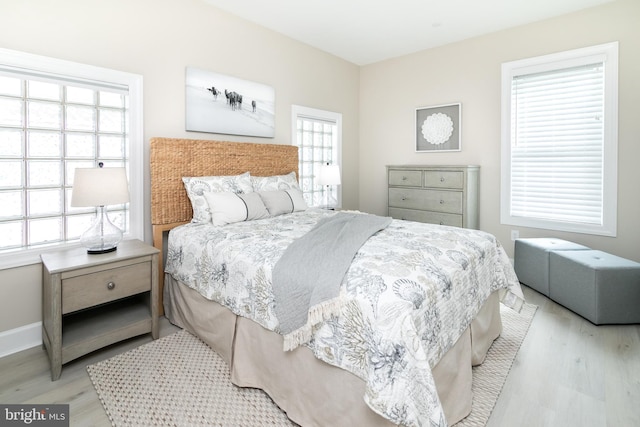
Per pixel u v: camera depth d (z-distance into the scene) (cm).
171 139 276
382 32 375
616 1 305
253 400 170
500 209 383
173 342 224
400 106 459
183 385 180
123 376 188
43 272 213
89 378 187
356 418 131
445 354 150
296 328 148
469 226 374
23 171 221
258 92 354
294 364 155
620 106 307
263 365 173
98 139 251
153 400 169
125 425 152
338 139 465
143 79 267
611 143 312
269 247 190
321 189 455
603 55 313
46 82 222
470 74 396
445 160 421
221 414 160
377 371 118
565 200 343
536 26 349
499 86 376
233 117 332
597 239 325
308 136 433
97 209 253
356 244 175
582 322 254
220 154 311
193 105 300
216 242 212
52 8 220
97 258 204
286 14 332
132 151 264
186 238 237
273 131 372
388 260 155
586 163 329
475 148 397
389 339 119
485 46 382
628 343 223
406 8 321
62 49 225
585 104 326
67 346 188
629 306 246
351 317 131
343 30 369
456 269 164
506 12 329
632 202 306
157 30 274
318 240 187
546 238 346
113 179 211
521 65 359
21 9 208
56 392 175
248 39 343
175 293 251
